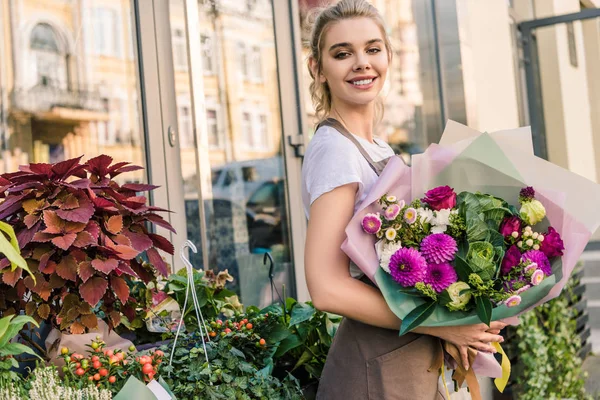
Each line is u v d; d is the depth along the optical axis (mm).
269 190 4250
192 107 3740
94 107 3240
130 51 3414
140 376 1868
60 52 3117
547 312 4543
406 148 5617
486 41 6352
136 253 2047
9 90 2934
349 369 1791
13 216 2078
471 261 1633
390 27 5477
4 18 2916
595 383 5168
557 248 1704
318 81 2025
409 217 1677
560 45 8500
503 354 1977
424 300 1674
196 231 3709
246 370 1991
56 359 1925
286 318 2473
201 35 3824
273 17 4355
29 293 2131
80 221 1970
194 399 1815
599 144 9852
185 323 2488
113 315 2158
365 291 1697
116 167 2225
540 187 1803
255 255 4113
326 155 1770
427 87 5770
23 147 2973
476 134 1925
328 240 1709
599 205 1749
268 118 4285
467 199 1725
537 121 7727
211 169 3836
